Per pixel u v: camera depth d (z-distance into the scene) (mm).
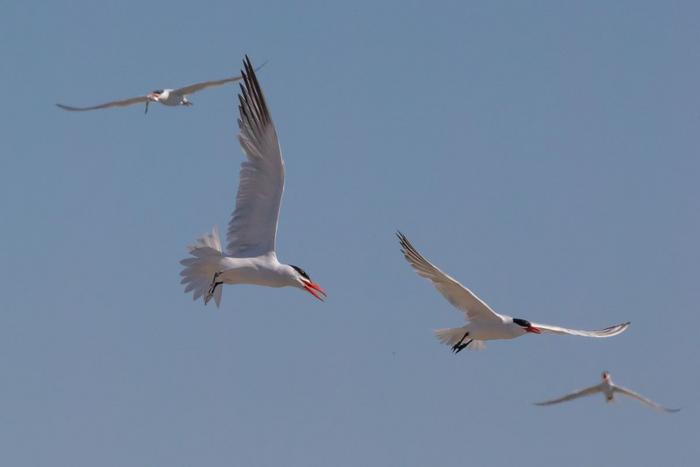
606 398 25109
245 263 18328
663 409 25078
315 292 18625
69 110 27422
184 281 18500
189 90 27656
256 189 18438
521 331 21859
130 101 27406
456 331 21938
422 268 21297
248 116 18219
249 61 18078
